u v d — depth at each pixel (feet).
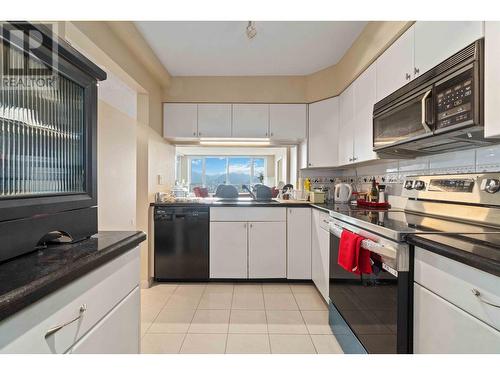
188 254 8.82
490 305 2.36
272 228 8.84
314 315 6.73
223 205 8.80
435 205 5.39
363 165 8.95
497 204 4.11
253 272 8.83
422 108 4.30
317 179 10.93
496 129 3.20
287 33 7.16
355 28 6.92
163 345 5.43
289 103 9.96
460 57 3.73
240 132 9.93
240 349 5.29
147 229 8.63
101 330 2.56
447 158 5.44
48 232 2.54
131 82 7.67
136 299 3.33
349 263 4.63
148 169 8.70
